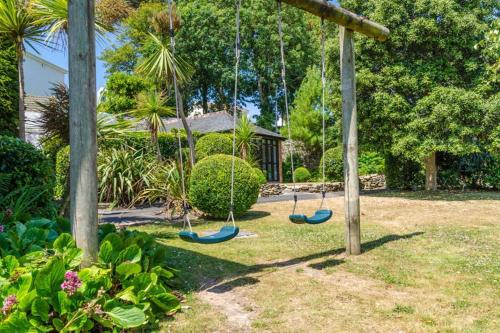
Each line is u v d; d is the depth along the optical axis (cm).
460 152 1042
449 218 768
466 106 1020
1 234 306
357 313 298
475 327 271
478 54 1102
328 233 637
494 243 529
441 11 1072
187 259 463
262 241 578
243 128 1433
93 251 278
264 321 284
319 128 2248
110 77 2352
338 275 400
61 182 1049
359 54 1177
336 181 1745
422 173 1390
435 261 441
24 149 502
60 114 567
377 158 1955
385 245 530
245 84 2938
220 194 792
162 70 1070
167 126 1850
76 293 241
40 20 648
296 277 394
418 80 1123
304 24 2933
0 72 844
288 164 2242
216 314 296
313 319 288
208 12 2698
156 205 1038
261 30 2759
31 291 230
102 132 601
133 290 279
